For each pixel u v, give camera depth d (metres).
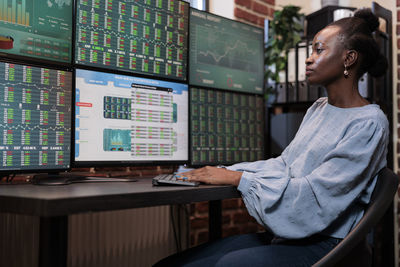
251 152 2.08
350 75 1.23
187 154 1.77
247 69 2.09
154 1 1.68
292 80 2.36
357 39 1.20
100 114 1.48
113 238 1.86
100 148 1.47
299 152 1.28
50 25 1.38
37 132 1.32
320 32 1.27
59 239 0.82
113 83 1.52
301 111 2.55
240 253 1.05
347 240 0.96
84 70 1.45
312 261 1.05
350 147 1.07
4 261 1.59
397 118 2.41
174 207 2.13
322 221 1.07
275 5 2.80
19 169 1.28
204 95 1.87
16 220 1.62
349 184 1.05
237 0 2.49
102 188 1.08
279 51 2.37
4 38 1.27
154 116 1.65
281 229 1.08
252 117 2.10
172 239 2.11
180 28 1.77
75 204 0.81
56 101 1.37
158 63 1.68
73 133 1.40
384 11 2.30
